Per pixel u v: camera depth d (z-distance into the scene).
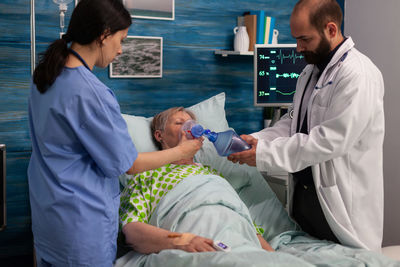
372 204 1.77
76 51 1.38
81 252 1.39
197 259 1.42
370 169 1.76
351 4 2.95
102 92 1.35
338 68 1.74
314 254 1.59
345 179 1.75
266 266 1.34
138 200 1.87
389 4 2.64
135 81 2.59
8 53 2.31
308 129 1.83
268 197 2.19
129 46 2.53
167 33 2.63
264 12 2.83
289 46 2.58
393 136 2.65
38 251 1.48
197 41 2.71
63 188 1.37
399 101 2.60
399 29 2.57
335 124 1.65
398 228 2.65
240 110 2.86
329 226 1.84
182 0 2.64
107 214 1.44
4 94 2.33
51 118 1.33
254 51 2.57
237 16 2.79
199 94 2.75
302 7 1.73
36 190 1.44
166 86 2.66
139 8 2.53
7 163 2.37
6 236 2.42
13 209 2.41
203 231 1.65
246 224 1.73
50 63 1.33
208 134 1.77
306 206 1.93
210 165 2.24
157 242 1.62
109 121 1.34
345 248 1.68
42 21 2.36
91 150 1.35
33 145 1.47
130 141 1.42
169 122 2.12
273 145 1.75
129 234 1.71
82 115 1.33
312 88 1.90
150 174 1.97
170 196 1.82
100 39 1.34
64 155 1.36
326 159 1.69
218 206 1.76
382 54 2.70
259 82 2.59
